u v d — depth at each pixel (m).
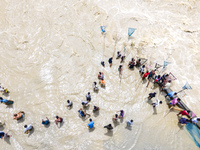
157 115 11.35
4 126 10.80
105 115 11.26
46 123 10.59
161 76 13.23
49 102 11.83
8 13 17.23
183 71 13.67
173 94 11.55
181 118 10.59
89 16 17.03
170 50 15.01
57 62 13.95
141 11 17.97
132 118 11.18
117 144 10.14
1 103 11.67
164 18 17.55
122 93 12.35
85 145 10.07
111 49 14.83
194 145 10.16
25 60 14.06
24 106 11.63
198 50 15.14
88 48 14.86
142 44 15.25
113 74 13.34
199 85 12.87
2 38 15.35
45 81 12.88
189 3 18.59
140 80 13.06
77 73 13.36
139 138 10.38
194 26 16.98
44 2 18.00
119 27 16.44
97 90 12.42
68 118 11.11
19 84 12.70
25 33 15.72
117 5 18.19
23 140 10.29
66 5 17.72
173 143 10.22
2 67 13.60
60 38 15.34
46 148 10.03
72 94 12.24
